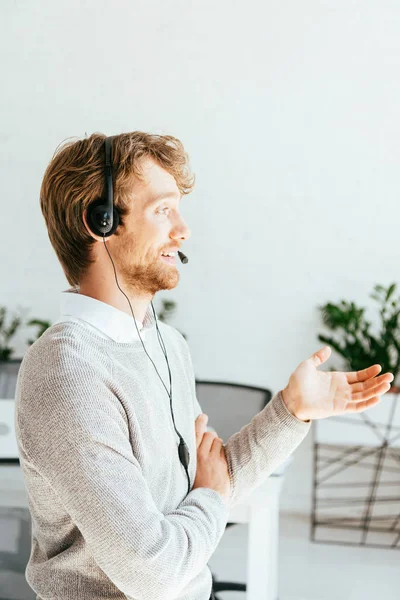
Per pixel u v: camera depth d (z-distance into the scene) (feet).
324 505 11.97
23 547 6.17
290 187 11.72
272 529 6.50
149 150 3.67
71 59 11.92
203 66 11.70
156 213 3.66
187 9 11.64
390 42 11.34
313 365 4.13
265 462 4.04
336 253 11.72
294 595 9.28
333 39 11.45
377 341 11.12
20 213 12.23
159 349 4.08
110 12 11.78
